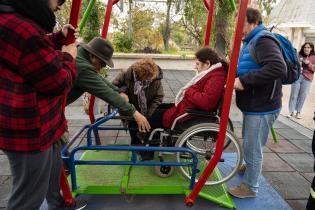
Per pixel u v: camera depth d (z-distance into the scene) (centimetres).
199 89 235
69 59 148
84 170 260
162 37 1231
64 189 210
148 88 277
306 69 518
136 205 242
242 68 221
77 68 209
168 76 944
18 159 143
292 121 511
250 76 204
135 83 274
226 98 192
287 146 384
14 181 152
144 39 1231
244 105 225
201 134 234
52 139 152
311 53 516
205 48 247
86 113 502
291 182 289
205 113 231
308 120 529
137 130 266
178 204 245
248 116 226
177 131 242
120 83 296
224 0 561
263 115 220
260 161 239
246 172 249
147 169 263
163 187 233
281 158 345
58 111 157
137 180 244
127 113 225
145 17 1184
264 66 200
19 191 152
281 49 218
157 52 1189
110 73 948
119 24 1184
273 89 216
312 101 704
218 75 229
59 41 173
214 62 243
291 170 314
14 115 132
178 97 242
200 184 216
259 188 273
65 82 137
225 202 240
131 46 1190
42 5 129
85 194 253
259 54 205
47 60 127
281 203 251
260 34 208
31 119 135
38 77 127
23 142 137
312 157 350
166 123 246
